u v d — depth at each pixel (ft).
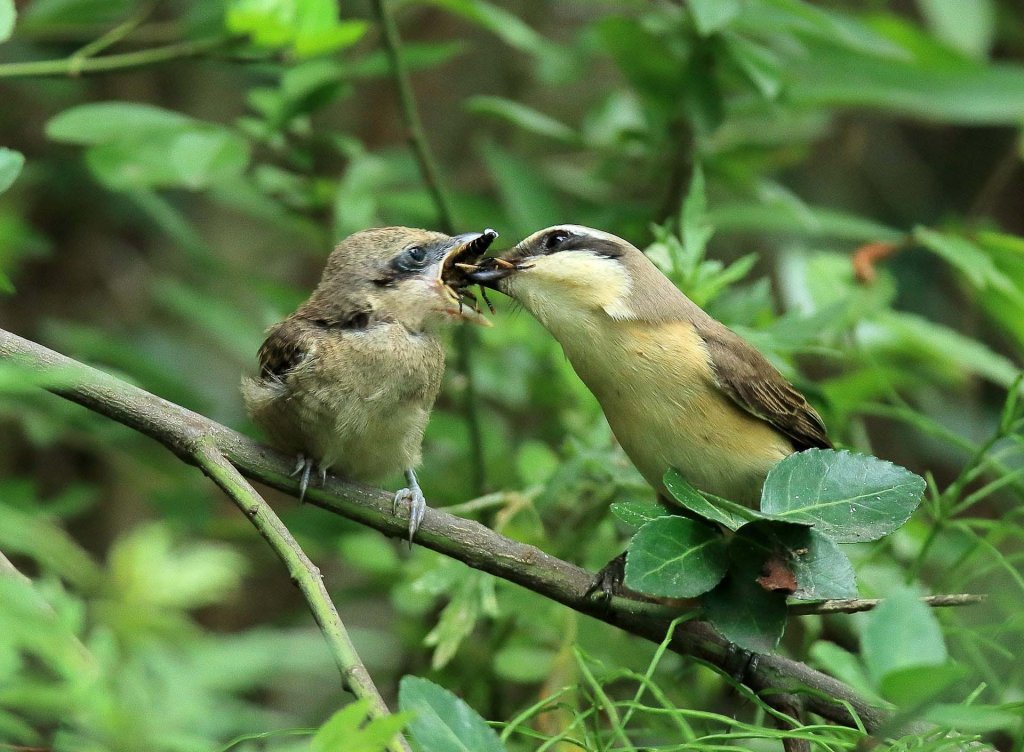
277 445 27.09
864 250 37.86
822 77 44.27
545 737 20.52
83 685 12.74
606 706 20.61
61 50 46.62
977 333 54.29
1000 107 44.39
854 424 38.47
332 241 38.91
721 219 40.63
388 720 13.56
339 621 20.79
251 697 37.50
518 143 55.67
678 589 20.38
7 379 14.48
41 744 15.44
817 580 20.25
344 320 27.68
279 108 36.91
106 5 37.32
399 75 36.42
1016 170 56.70
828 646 17.17
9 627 12.69
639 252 30.07
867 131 58.23
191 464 24.07
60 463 46.70
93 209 50.11
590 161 53.98
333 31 30.78
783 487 21.18
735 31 37.81
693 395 28.40
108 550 46.14
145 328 49.11
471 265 29.99
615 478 33.09
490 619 36.50
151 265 51.34
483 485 36.37
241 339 40.86
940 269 55.72
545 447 35.88
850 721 24.62
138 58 32.63
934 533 30.58
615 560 25.67
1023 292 37.50
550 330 29.53
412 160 43.42
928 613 15.51
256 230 52.80
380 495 26.30
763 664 25.23
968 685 26.94
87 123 34.55
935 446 48.62
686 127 39.32
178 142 33.94
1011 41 57.26
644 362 28.48
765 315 38.14
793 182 56.95
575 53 44.06
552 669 31.14
